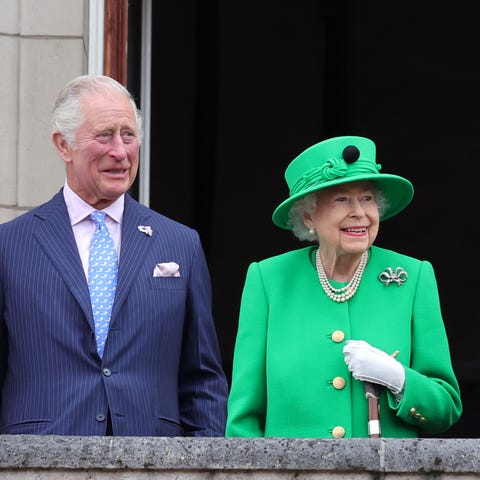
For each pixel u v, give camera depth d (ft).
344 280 73.05
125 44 103.30
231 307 175.11
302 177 72.18
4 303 71.82
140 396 70.69
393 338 71.77
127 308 71.46
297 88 176.14
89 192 72.95
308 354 71.82
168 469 63.26
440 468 62.75
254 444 63.21
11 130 99.96
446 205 179.83
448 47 177.68
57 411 70.18
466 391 175.22
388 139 178.60
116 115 72.13
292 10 175.73
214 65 175.01
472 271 179.52
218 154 175.52
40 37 100.53
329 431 70.95
